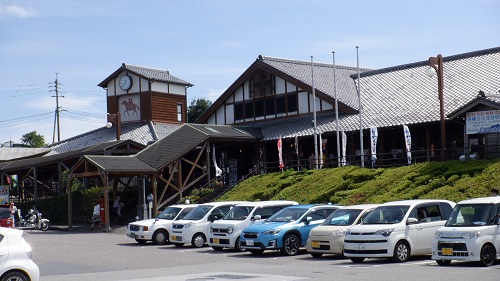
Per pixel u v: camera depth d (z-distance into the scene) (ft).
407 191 93.66
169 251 81.56
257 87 155.02
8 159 184.44
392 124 122.21
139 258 72.90
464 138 109.40
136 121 187.11
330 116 139.23
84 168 131.03
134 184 152.97
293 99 147.95
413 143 126.41
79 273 59.36
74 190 145.38
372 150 116.16
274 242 71.41
